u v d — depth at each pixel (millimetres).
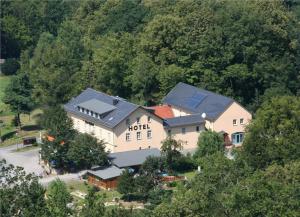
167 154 177500
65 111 196250
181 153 187750
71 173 181625
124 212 115875
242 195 113188
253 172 134875
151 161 171125
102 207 115750
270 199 113000
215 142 185750
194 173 178000
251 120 186000
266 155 155250
